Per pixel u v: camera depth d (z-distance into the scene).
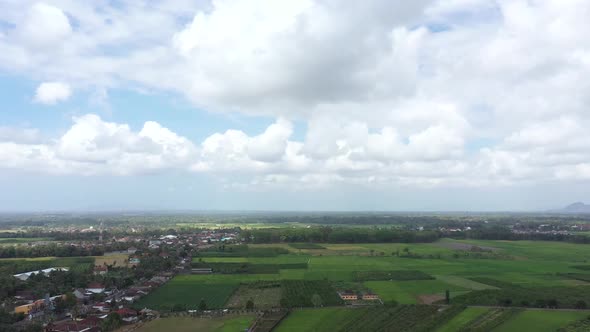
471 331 134.38
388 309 163.62
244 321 150.50
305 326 143.75
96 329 141.38
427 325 140.25
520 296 181.88
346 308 167.88
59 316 162.25
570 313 159.38
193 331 139.75
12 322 151.88
